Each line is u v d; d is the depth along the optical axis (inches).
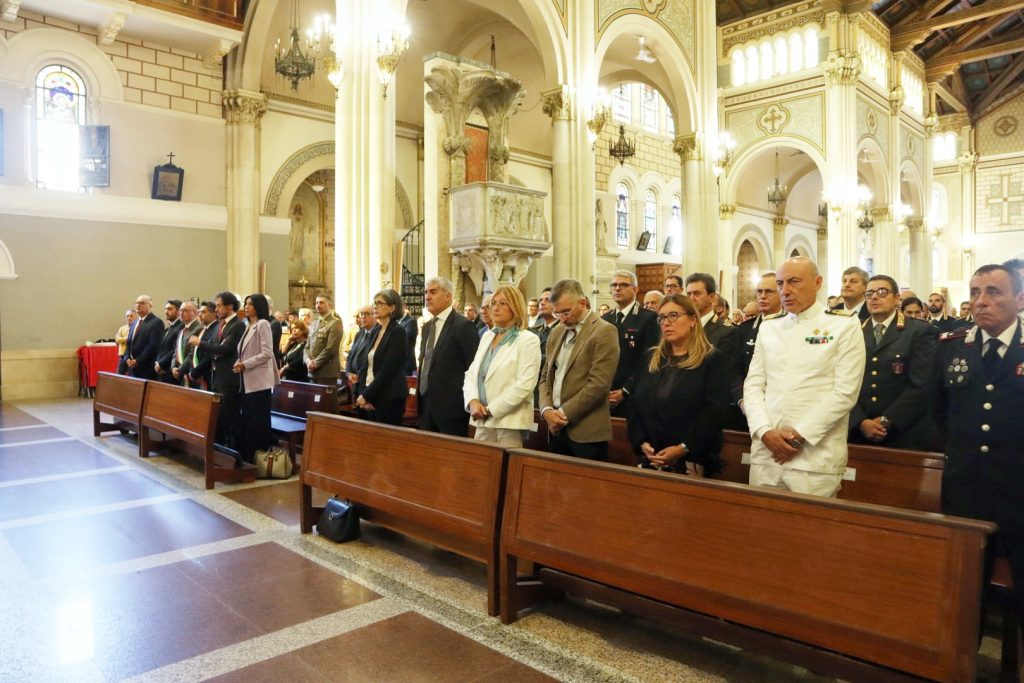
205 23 510.0
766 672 108.9
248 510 198.7
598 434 146.9
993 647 121.4
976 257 1154.7
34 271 477.7
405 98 694.5
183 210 543.2
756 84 823.7
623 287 203.8
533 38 582.2
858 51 780.0
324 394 263.0
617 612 132.0
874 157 840.3
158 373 324.2
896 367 156.7
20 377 471.5
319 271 700.0
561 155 525.7
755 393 121.6
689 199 666.8
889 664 85.4
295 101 620.4
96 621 126.3
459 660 112.3
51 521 187.0
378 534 178.5
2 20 462.0
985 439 103.7
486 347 162.1
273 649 115.9
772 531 97.9
